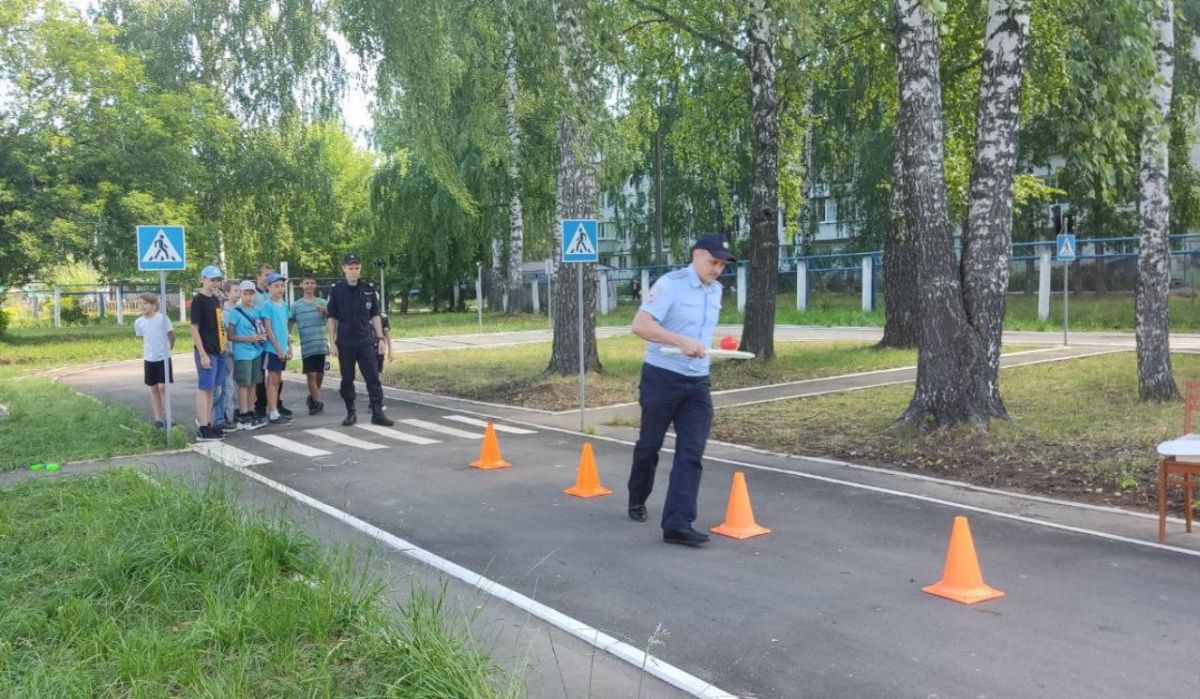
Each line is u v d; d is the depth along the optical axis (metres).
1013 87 9.87
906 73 10.04
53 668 3.99
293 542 5.69
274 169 34.91
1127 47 9.38
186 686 3.90
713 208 43.47
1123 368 15.00
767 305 16.95
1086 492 7.66
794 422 11.39
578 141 14.39
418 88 16.98
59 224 27.31
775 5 10.44
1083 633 4.65
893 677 4.15
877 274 34.25
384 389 17.00
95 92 29.58
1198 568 5.70
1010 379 14.79
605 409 13.38
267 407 12.64
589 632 4.71
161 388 12.10
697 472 6.47
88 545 5.66
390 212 39.06
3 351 26.66
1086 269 29.78
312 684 3.87
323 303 13.64
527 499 7.88
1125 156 10.34
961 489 7.97
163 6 35.31
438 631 4.18
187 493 6.60
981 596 5.17
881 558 6.01
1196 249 26.56
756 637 4.66
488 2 15.57
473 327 35.16
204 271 11.30
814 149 35.34
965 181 18.69
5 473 9.12
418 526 6.97
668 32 17.95
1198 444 6.12
